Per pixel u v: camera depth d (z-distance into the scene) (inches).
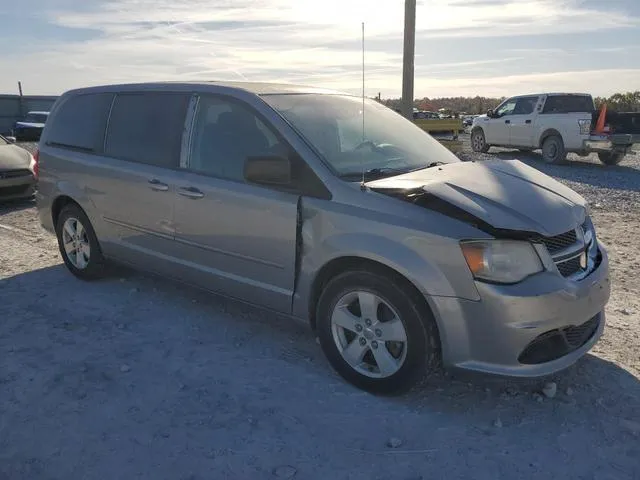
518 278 124.0
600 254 148.4
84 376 148.5
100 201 203.5
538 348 128.1
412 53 383.9
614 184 502.9
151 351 163.2
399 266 128.1
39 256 258.1
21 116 1720.0
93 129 209.8
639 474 112.9
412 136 182.4
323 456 117.9
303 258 147.3
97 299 203.2
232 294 169.8
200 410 133.7
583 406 136.4
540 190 144.1
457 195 132.9
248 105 162.9
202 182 168.2
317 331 149.7
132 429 126.3
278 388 143.6
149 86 193.6
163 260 186.4
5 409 133.5
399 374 134.3
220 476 111.7
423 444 122.0
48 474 111.9
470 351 126.5
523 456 118.2
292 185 148.6
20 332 175.3
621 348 166.2
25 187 369.1
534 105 690.2
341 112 173.2
